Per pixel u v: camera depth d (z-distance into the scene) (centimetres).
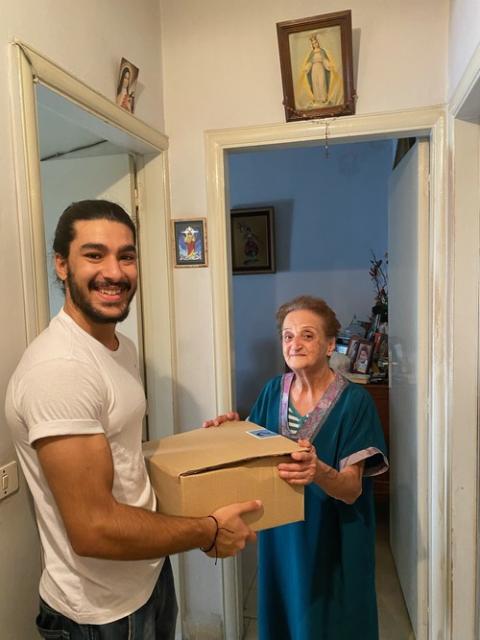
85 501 84
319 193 336
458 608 172
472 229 162
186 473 98
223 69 188
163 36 193
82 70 140
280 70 182
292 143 185
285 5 180
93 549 83
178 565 204
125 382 103
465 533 169
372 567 147
